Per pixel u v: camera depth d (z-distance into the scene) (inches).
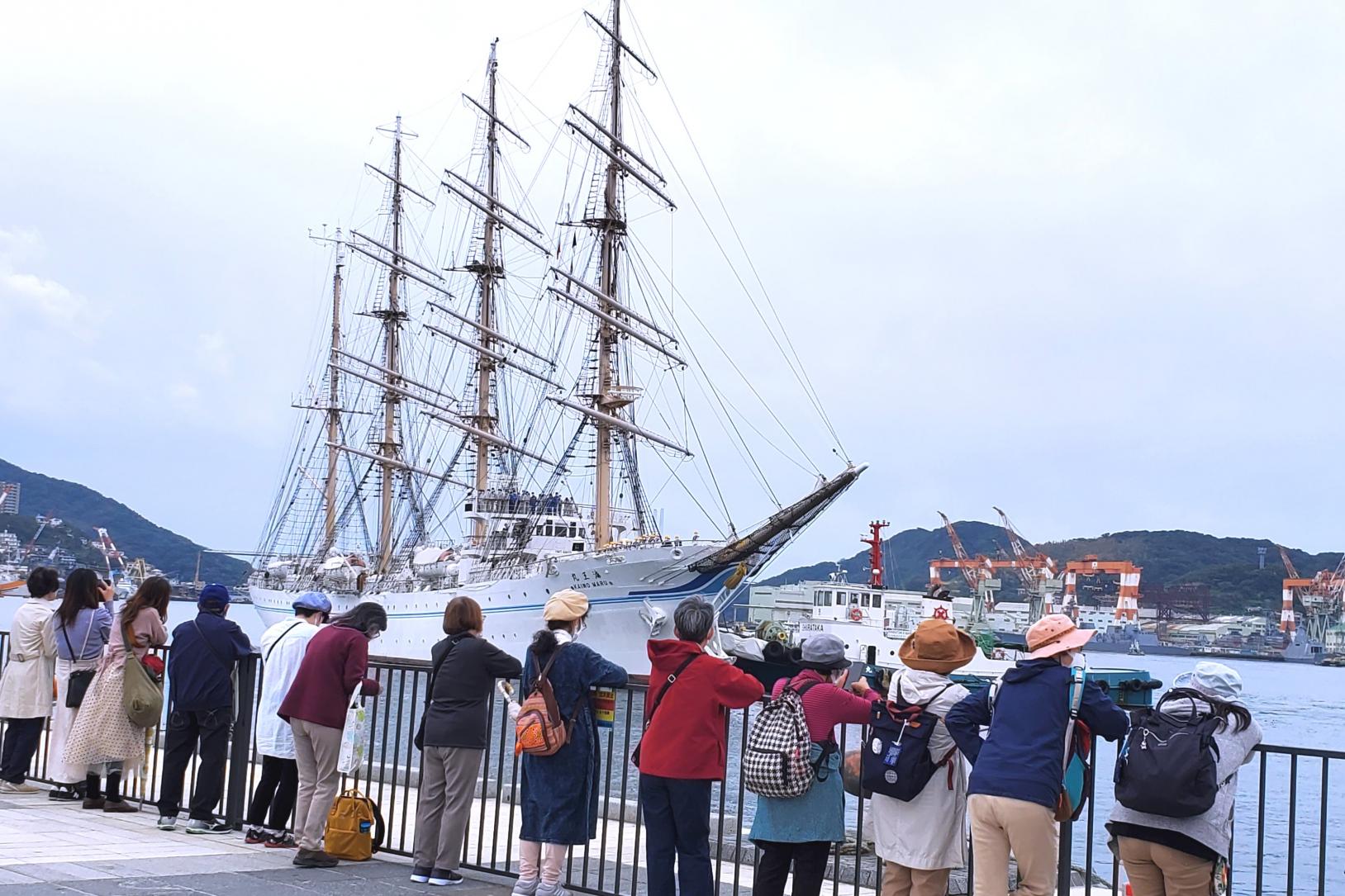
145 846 534.3
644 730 446.3
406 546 4202.8
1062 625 391.2
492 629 3026.6
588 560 2797.7
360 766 526.9
